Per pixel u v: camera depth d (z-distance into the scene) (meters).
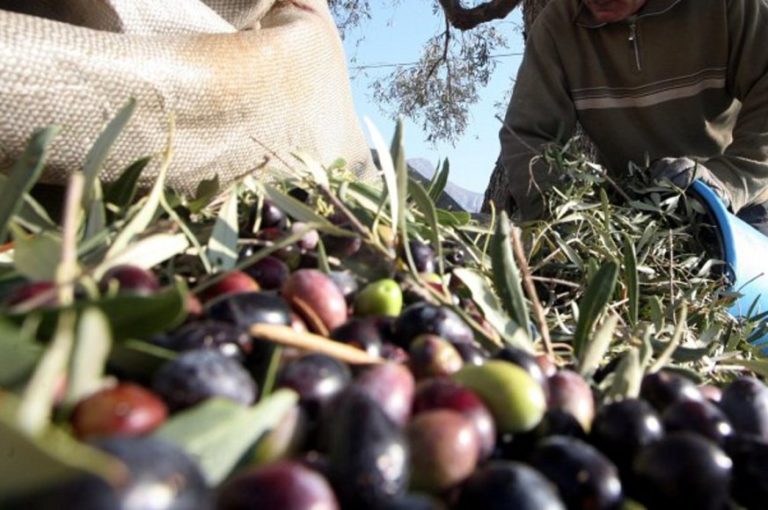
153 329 0.41
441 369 0.51
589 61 2.62
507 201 2.55
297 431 0.41
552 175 2.07
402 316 0.58
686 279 1.62
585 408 0.52
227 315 0.50
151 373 0.42
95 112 1.10
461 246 1.02
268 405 0.38
